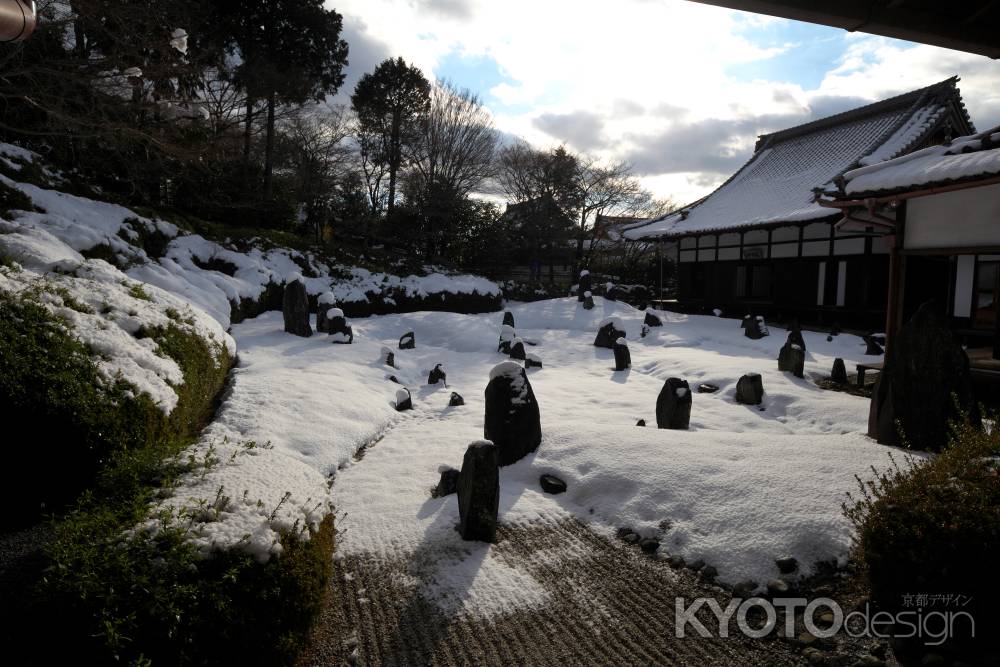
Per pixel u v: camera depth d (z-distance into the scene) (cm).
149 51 1149
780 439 533
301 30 2083
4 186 1045
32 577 268
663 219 2538
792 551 359
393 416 780
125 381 430
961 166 674
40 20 998
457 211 2794
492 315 2020
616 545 407
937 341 539
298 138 2259
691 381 1053
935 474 308
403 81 2688
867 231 1002
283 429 611
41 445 369
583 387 990
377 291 1903
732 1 204
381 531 428
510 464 552
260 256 1720
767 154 2523
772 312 2073
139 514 243
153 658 199
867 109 2155
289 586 238
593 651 298
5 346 382
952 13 228
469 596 345
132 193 1481
